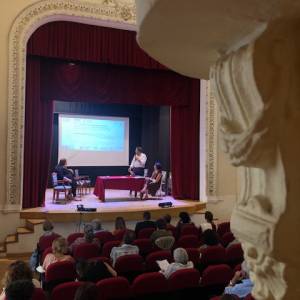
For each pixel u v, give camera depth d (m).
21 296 2.14
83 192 10.39
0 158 6.87
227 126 1.09
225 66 1.07
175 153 9.28
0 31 6.88
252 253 1.05
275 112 0.95
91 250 4.32
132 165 10.01
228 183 8.90
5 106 6.90
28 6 7.04
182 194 9.25
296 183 0.96
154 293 3.18
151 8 0.93
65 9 7.27
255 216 1.03
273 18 0.96
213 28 1.07
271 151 0.98
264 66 0.94
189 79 9.13
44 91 7.78
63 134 11.27
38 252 4.98
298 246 0.95
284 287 0.98
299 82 0.98
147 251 4.71
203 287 3.40
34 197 7.63
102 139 11.79
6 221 6.92
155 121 12.00
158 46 1.23
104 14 7.55
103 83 8.27
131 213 7.55
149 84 8.72
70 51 7.61
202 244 4.99
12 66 6.92
